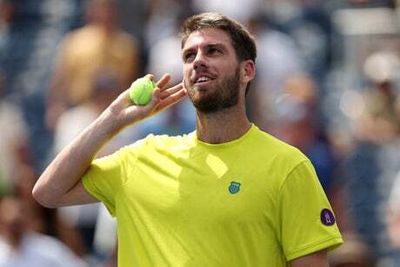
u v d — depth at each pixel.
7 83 37.41
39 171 32.66
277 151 14.26
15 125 33.81
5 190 23.52
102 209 27.44
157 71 33.12
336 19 40.22
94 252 27.41
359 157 32.62
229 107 14.34
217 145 14.37
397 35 40.12
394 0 41.34
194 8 35.50
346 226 27.39
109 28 33.56
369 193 31.88
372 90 35.22
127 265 14.53
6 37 39.22
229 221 13.99
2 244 23.31
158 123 27.64
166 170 14.41
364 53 39.59
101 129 14.73
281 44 34.09
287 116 27.98
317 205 14.18
